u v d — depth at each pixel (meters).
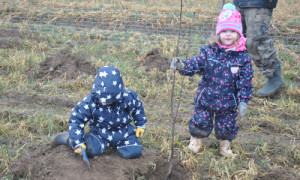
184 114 2.54
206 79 1.82
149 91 2.82
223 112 1.86
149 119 2.43
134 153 1.84
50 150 1.89
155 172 1.84
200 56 1.79
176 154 1.97
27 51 3.60
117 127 1.84
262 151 2.06
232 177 1.81
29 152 1.91
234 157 1.92
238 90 1.79
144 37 4.22
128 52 3.70
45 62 3.27
